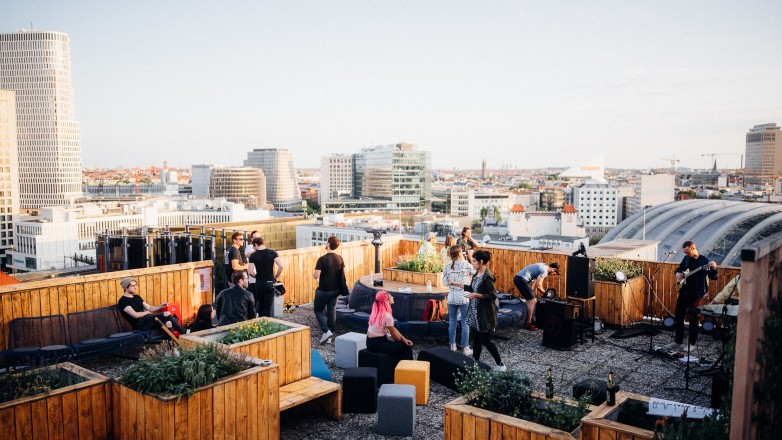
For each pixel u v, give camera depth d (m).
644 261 11.23
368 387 6.64
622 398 5.08
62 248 137.25
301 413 6.57
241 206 148.88
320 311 9.58
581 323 9.43
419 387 6.79
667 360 8.51
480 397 5.26
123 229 19.67
